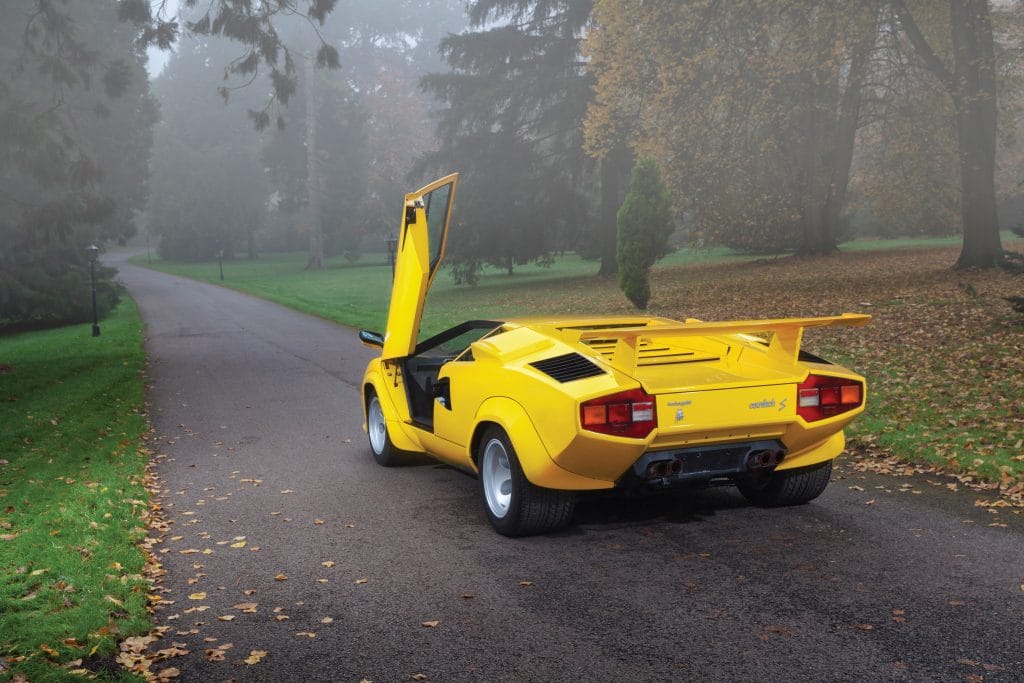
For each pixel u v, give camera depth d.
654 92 27.47
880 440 8.20
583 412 5.01
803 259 38.59
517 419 5.49
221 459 8.88
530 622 4.35
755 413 5.30
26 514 6.69
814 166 35.69
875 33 25.94
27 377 17.45
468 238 42.09
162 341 24.58
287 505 6.90
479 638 4.19
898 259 34.31
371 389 8.31
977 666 3.70
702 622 4.26
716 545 5.44
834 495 6.54
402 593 4.85
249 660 4.03
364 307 34.56
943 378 11.14
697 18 25.67
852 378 5.56
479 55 43.09
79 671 3.85
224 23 18.66
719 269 38.91
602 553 5.38
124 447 9.55
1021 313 13.95
